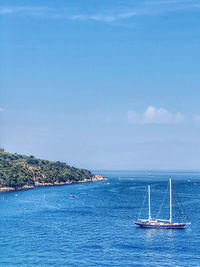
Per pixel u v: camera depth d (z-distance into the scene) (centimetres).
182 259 11975
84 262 11612
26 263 11488
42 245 13475
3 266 11206
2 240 14150
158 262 11656
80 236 14925
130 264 11462
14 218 19050
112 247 13288
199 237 14838
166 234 15375
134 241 14175
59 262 11581
